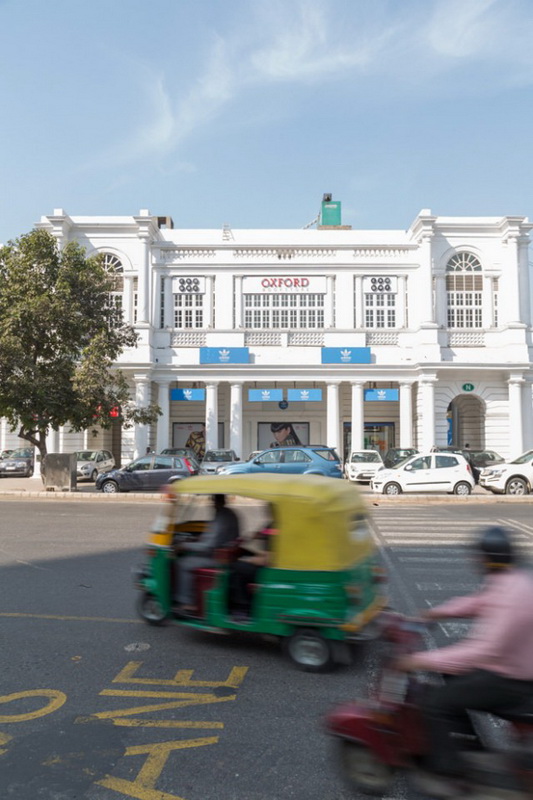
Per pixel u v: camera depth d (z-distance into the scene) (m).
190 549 6.35
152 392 35.84
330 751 3.99
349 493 5.74
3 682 5.18
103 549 11.12
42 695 4.91
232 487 5.84
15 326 21.92
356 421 34.38
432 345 34.28
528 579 3.26
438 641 6.08
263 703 4.73
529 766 3.09
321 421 37.56
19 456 35.94
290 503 5.53
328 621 5.30
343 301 35.50
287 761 3.87
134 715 4.54
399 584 8.44
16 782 3.65
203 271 35.62
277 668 5.46
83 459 32.06
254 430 37.53
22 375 21.92
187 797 3.49
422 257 35.22
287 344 34.91
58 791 3.55
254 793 3.52
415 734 3.31
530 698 3.14
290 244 35.47
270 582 5.55
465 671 3.27
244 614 5.80
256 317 35.66
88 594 8.00
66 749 4.04
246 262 35.59
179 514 6.47
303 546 5.47
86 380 22.59
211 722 4.42
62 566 9.69
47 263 23.19
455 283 36.00
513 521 14.95
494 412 35.16
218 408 37.28
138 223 34.91
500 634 3.17
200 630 6.33
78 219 35.44
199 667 5.49
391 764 3.38
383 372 34.47
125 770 3.78
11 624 6.76
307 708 4.63
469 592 7.96
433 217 34.62
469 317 35.97
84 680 5.21
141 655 5.80
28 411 21.81
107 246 35.19
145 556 10.43
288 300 35.75
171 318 35.50
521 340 34.81
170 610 6.32
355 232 37.41
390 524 14.45
